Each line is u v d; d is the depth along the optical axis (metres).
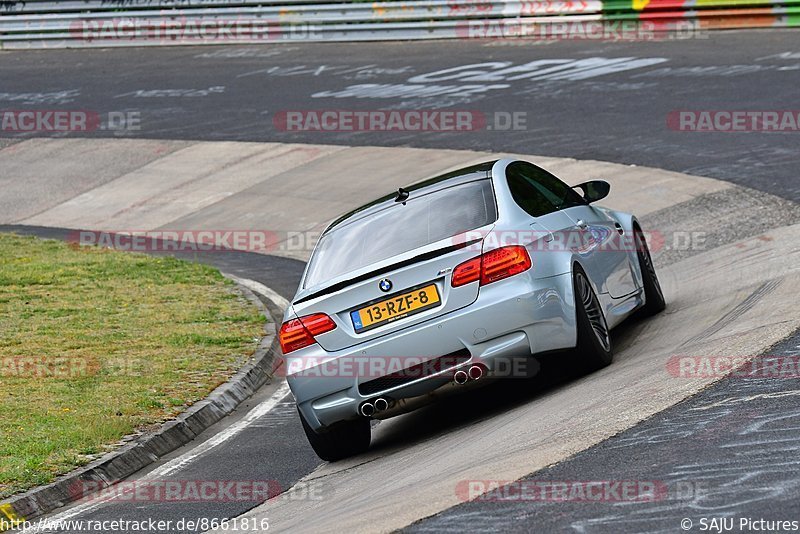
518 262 22.03
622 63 80.06
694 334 25.61
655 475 16.02
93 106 96.44
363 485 20.31
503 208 23.27
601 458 17.34
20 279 50.19
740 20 84.94
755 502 14.30
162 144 83.44
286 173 71.56
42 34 119.00
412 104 80.19
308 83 91.88
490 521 15.41
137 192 74.25
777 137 56.09
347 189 65.88
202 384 31.75
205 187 72.50
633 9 89.44
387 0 101.81
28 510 21.94
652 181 53.09
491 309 21.72
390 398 22.22
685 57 78.44
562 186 27.91
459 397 26.91
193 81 99.06
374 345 22.09
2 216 74.69
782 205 43.66
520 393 24.86
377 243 23.67
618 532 14.08
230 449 26.22
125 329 39.56
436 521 15.86
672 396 20.00
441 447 21.81
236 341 37.28
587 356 23.61
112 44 116.19
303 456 24.66
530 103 74.31
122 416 27.88
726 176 50.91
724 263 35.59
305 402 22.86
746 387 19.64
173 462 25.61
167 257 55.44
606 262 26.09
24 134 91.56
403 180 64.75
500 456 19.08
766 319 24.77
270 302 44.88
